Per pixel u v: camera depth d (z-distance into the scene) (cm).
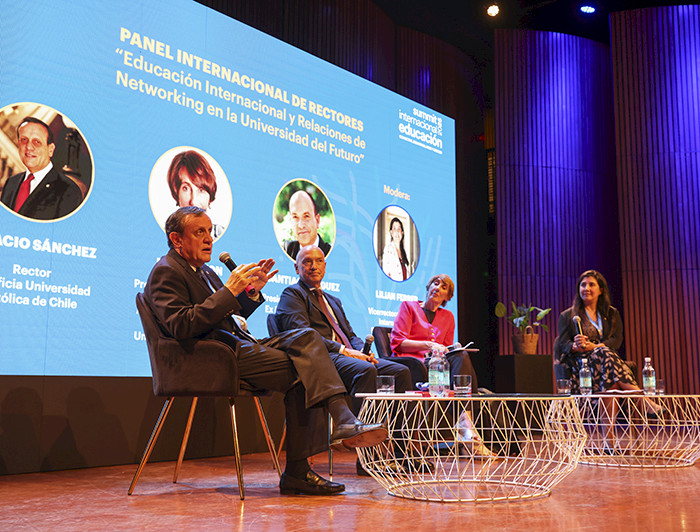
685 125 687
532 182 677
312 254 331
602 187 703
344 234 500
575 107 702
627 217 687
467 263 638
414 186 572
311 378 232
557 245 675
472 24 679
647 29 702
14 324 315
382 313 525
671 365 659
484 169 680
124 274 359
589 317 442
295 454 246
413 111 582
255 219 435
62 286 333
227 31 434
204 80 415
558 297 667
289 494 246
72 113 347
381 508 216
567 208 684
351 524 189
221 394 229
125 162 367
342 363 298
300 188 469
